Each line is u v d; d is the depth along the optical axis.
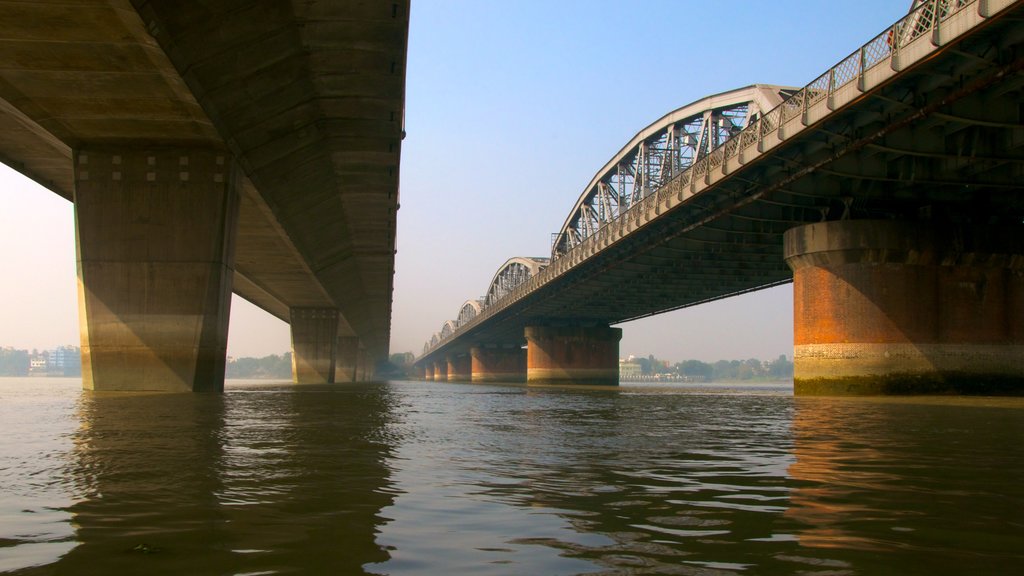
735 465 9.25
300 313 99.75
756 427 16.53
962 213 42.69
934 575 4.12
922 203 42.75
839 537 5.11
